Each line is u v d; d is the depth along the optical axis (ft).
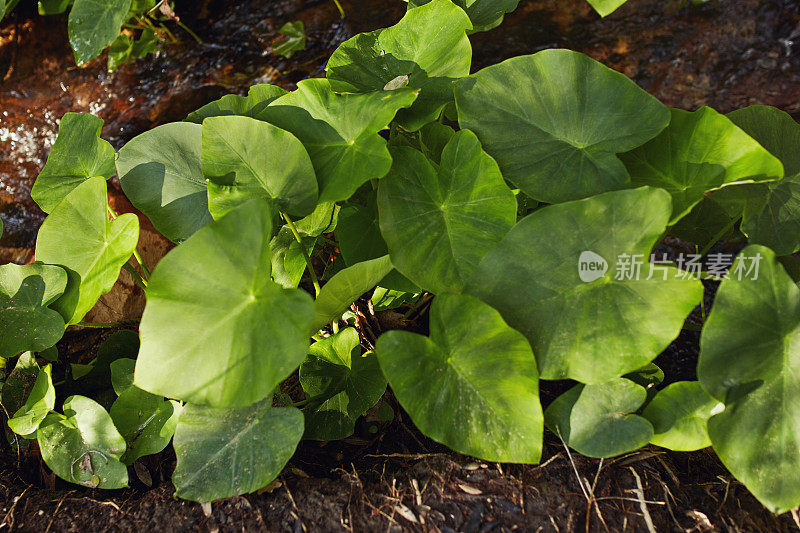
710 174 5.12
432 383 4.99
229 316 4.97
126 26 6.78
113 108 6.72
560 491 5.09
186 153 5.49
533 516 5.04
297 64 6.68
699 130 5.16
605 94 5.24
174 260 4.94
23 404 5.57
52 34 6.91
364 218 5.49
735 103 6.26
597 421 5.09
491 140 5.27
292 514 5.10
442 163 5.28
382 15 6.68
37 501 5.27
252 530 5.07
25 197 6.62
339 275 5.02
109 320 6.02
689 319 6.00
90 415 5.28
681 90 6.32
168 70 6.75
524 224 5.02
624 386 5.07
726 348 4.91
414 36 5.47
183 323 4.96
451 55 5.44
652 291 4.96
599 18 6.49
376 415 5.53
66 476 5.26
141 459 5.45
